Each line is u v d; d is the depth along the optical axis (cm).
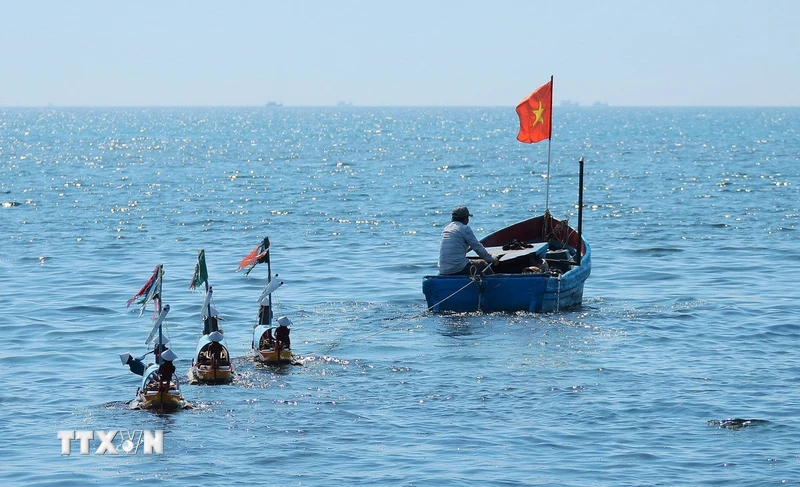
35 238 5800
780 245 5419
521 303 3641
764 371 2827
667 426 2350
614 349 3094
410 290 4159
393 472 2077
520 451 2197
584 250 4172
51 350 3130
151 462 2131
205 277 2936
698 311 3681
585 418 2412
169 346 2969
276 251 5288
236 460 2145
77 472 2073
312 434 2306
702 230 6094
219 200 8150
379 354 3041
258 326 3072
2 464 2120
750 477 2042
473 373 2812
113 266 4791
